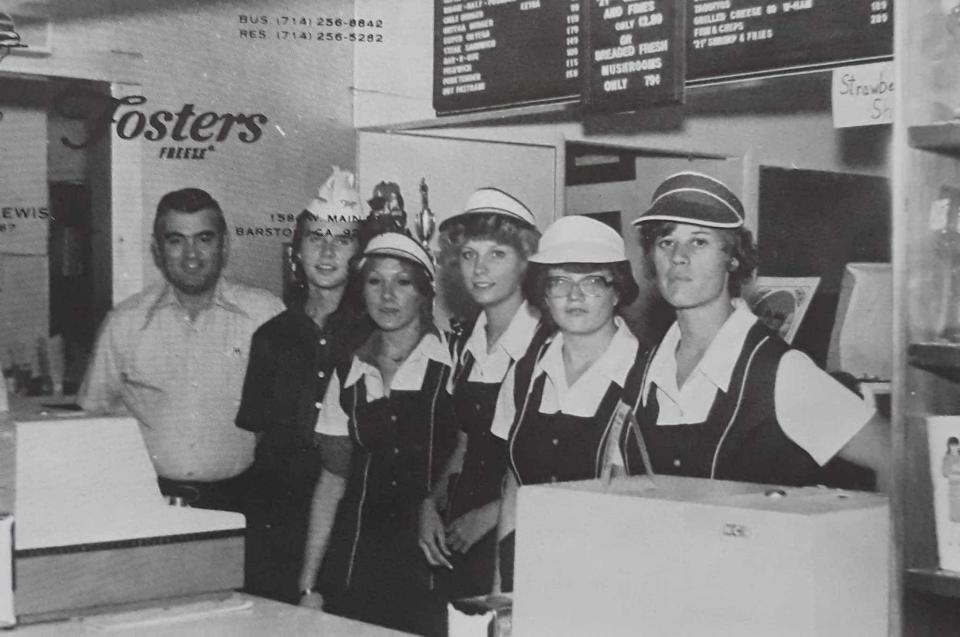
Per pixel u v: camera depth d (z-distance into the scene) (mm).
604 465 2824
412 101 3281
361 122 3410
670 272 2674
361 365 3393
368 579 3355
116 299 3521
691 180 2648
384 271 3348
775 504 1945
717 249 2602
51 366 3459
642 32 2703
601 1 2775
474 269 3133
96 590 2768
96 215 3498
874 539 1936
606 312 2828
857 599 1900
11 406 3385
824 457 2438
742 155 2566
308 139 3480
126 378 3535
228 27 3510
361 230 3391
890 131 2348
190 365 3549
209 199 3549
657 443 2695
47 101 3439
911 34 1940
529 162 3006
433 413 3242
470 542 3131
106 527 2783
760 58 2523
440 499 3211
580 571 2094
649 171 2732
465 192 3172
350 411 3404
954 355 1880
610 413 2816
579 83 2867
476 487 3127
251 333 3527
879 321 2361
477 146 3143
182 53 3531
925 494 1967
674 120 2686
